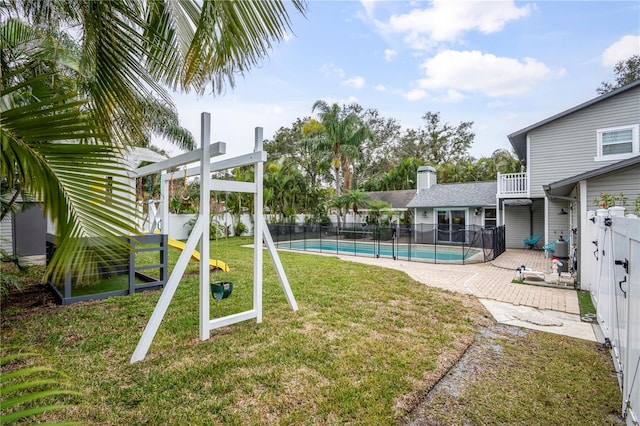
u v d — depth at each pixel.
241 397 2.56
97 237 1.63
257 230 4.23
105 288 5.93
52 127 1.49
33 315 4.43
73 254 1.61
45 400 2.45
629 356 2.49
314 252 13.30
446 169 25.97
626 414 2.43
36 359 3.13
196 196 15.96
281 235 16.38
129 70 2.23
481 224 15.44
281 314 4.56
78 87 2.87
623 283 2.90
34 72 3.32
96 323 4.13
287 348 3.42
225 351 3.34
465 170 25.98
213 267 8.05
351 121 19.94
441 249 14.37
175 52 2.27
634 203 6.98
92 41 2.15
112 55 2.15
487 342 3.86
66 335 3.73
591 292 5.86
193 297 5.43
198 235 3.59
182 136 10.80
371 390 2.72
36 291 5.84
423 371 3.07
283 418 2.34
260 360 3.15
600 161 10.48
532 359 3.41
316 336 3.76
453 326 4.31
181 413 2.35
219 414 2.36
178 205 15.70
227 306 4.91
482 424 2.38
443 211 16.64
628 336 2.55
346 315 4.57
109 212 1.67
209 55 1.71
